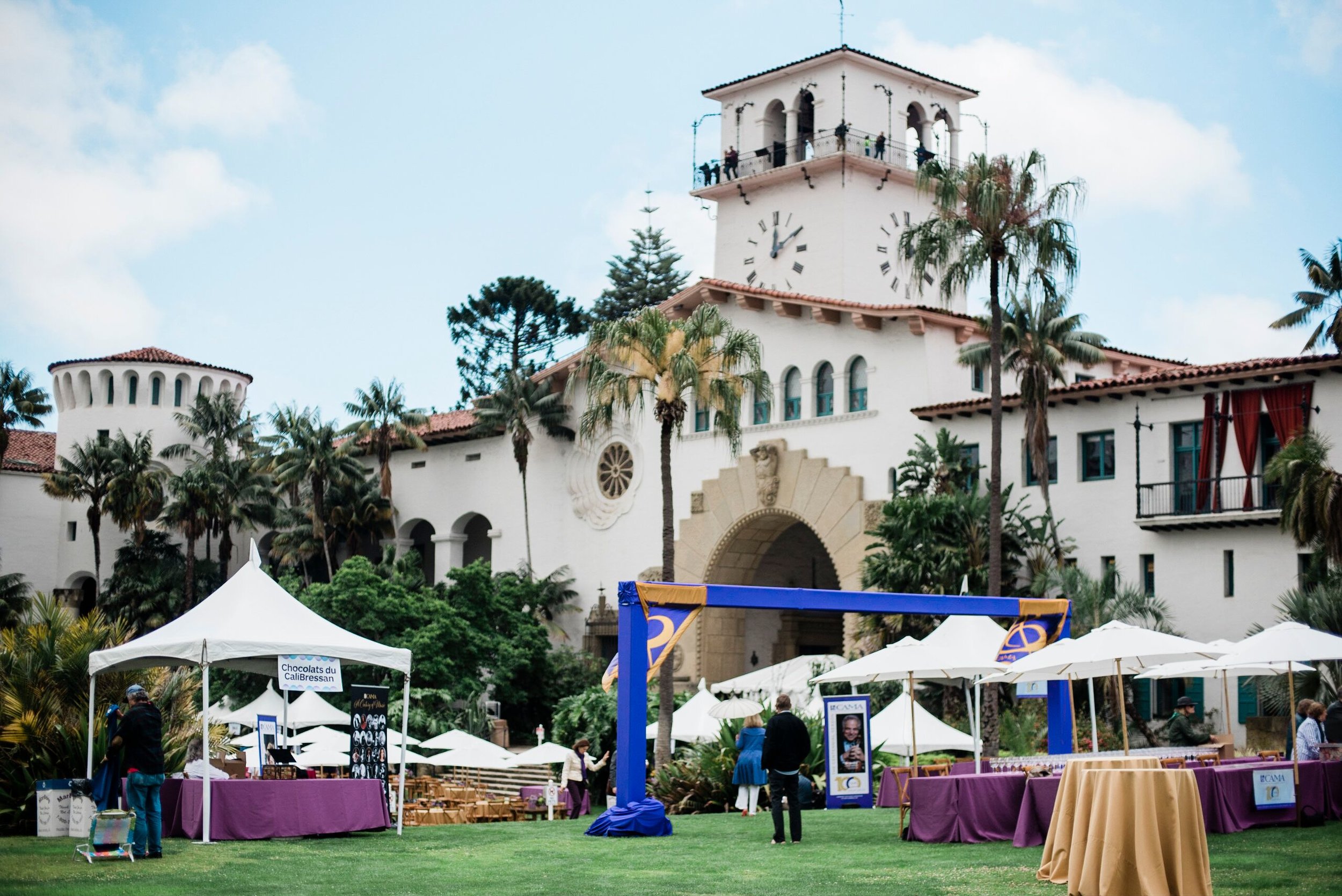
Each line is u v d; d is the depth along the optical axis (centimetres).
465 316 9319
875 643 4138
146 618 6644
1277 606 3659
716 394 3850
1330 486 3173
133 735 1698
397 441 6406
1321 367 3662
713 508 5212
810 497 4888
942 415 4506
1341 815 2003
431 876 1561
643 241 9531
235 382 7531
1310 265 4588
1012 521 4169
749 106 6341
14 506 7250
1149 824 1317
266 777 2159
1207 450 3881
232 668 2445
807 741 1912
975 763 2361
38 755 2080
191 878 1527
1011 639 2680
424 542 6744
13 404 7019
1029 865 1572
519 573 5900
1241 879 1428
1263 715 3606
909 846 1831
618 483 5631
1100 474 4162
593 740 4319
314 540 6294
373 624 5075
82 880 1498
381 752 2138
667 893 1420
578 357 5750
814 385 4972
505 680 5316
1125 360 5175
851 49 5966
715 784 2802
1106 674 2578
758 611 5509
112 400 7281
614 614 5538
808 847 1842
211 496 6562
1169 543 3962
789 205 6091
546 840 1983
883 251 6012
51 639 2209
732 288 5150
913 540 4106
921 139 6319
